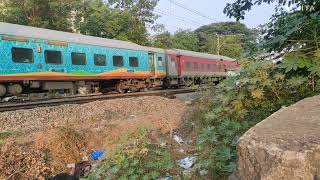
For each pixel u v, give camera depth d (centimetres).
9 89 1370
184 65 2603
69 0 3475
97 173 432
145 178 411
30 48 1398
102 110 1009
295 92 436
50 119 888
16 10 3194
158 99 1282
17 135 696
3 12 3178
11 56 1326
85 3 3672
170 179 433
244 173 196
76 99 1369
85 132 688
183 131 742
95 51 1706
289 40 404
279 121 213
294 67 367
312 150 166
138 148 445
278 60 432
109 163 437
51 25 3419
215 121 470
